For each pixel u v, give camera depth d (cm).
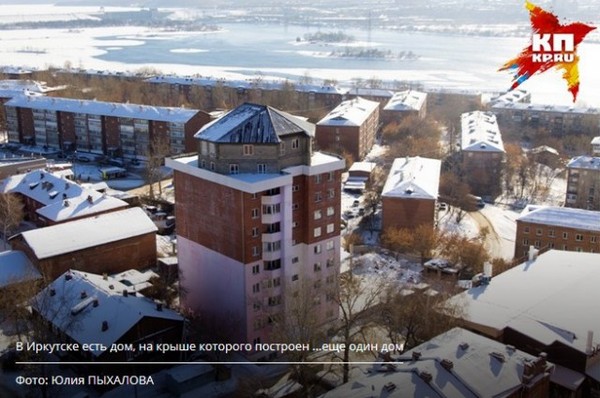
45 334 11194
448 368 8231
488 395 7944
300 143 12188
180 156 13338
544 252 14775
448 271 14988
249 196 11525
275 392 10494
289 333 11031
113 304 11369
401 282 14175
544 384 8588
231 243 11894
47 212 16525
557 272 12950
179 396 10569
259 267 11969
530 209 17238
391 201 17775
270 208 11794
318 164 12231
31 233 14388
